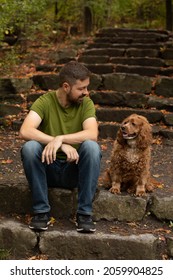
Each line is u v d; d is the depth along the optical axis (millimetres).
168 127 6562
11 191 4027
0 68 8930
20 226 3748
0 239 3701
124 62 9109
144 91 7688
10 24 9938
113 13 15391
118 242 3600
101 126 6348
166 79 7621
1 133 6289
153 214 3969
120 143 3869
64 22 14352
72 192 3938
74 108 3781
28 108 7055
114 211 3936
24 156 3521
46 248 3645
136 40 10648
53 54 9922
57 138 3531
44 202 3629
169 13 14055
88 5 12852
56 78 7797
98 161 3527
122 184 4121
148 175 4055
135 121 3766
